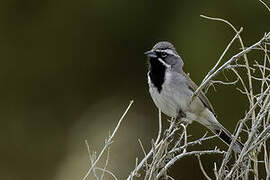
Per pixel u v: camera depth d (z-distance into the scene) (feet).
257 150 25.20
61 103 62.90
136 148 58.13
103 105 62.54
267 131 24.61
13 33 61.67
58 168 61.16
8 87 62.28
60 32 61.57
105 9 60.80
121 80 63.00
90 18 61.21
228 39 56.49
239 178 26.81
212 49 56.24
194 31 57.62
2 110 62.39
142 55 61.93
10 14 61.31
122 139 58.85
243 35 56.29
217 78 53.52
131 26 61.26
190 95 31.04
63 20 61.26
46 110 62.80
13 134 62.44
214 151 25.80
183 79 31.07
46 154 61.93
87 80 62.90
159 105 31.53
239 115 54.95
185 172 57.62
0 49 61.82
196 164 56.95
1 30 61.46
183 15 58.90
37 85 62.49
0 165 61.98
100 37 61.87
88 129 61.26
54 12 61.16
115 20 61.26
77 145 60.95
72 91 62.90
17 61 62.08
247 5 56.34
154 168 24.77
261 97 24.88
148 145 58.44
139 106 61.98
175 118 29.19
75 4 60.85
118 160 55.52
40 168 61.77
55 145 62.23
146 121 60.29
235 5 56.65
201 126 53.72
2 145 62.28
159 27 60.54
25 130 62.54
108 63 62.69
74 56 62.28
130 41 61.87
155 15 60.39
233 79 52.75
